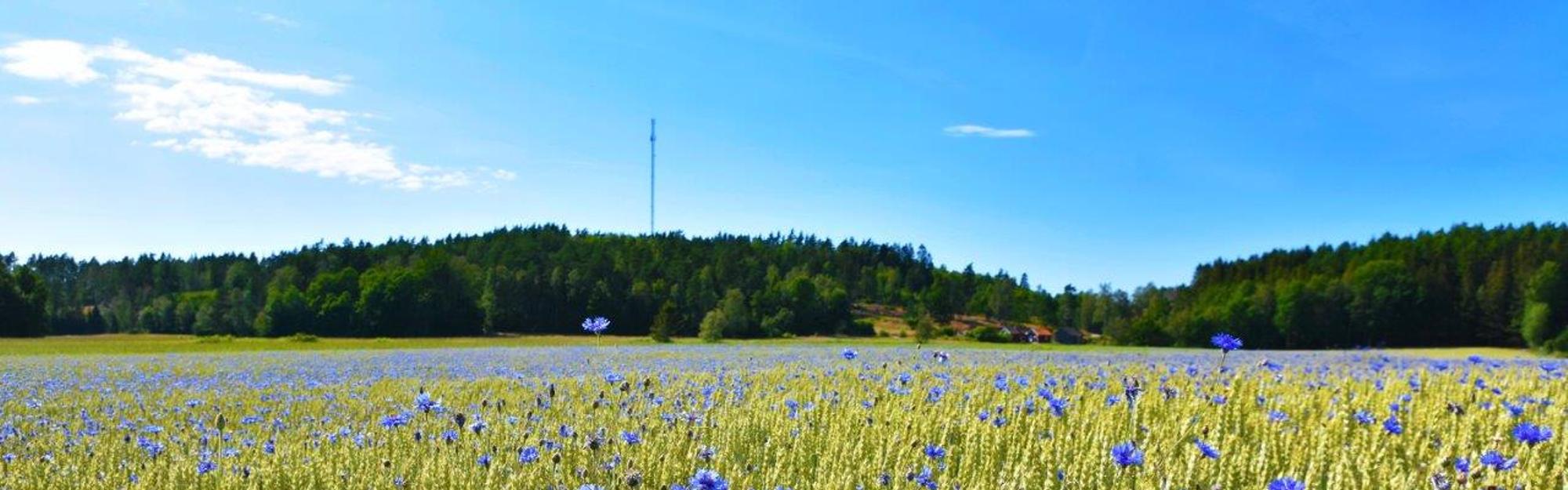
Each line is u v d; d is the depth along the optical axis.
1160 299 118.62
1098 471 5.47
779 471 6.11
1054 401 7.64
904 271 183.50
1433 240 111.19
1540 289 75.88
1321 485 6.06
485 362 28.69
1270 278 115.00
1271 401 8.93
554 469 5.96
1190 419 7.27
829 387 11.84
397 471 6.52
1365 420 7.43
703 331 75.56
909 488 5.71
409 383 18.50
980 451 6.64
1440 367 14.83
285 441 8.49
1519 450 5.79
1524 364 20.06
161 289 165.88
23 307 102.62
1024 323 151.50
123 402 15.12
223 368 26.64
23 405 14.87
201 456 7.50
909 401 8.95
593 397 10.37
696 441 7.08
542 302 119.50
